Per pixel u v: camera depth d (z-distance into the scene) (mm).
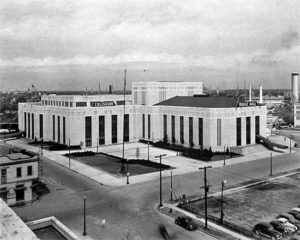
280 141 127312
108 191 61344
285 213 47594
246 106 110250
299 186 63875
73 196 58125
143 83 160375
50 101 132000
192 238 40375
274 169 79688
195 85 172875
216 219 45969
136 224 44938
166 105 126688
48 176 72688
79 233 41562
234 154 98500
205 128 104938
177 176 72688
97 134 117812
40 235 21609
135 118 127875
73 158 93875
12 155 57188
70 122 112000
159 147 113500
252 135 110625
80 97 117000
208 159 91000
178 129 115250
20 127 145625
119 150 109000
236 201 54688
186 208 51031
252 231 41531
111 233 41750
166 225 44625
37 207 52125
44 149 109812
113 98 125125
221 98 114625
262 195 57969
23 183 54938
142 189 62625
